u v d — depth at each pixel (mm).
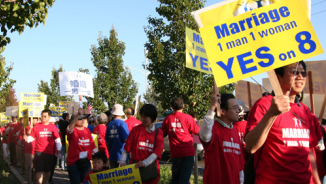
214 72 2430
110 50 20391
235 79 2391
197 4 10359
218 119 3521
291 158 2438
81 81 8797
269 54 2354
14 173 10047
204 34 2492
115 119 6703
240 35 2447
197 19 2668
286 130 2465
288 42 2350
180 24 9859
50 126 7086
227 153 3340
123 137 6438
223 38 2467
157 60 9977
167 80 10164
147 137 4379
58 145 7168
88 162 6148
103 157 4477
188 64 4156
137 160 4379
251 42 2410
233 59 2422
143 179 4141
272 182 2490
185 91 9516
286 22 2383
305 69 2564
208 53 2463
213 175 3283
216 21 2621
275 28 2393
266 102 2533
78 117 6008
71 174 5883
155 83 9938
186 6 10016
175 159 5770
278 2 2426
